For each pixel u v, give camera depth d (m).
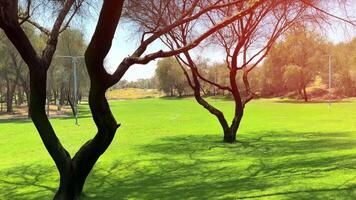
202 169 13.30
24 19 9.00
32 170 14.48
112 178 12.51
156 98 133.12
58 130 30.95
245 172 12.28
